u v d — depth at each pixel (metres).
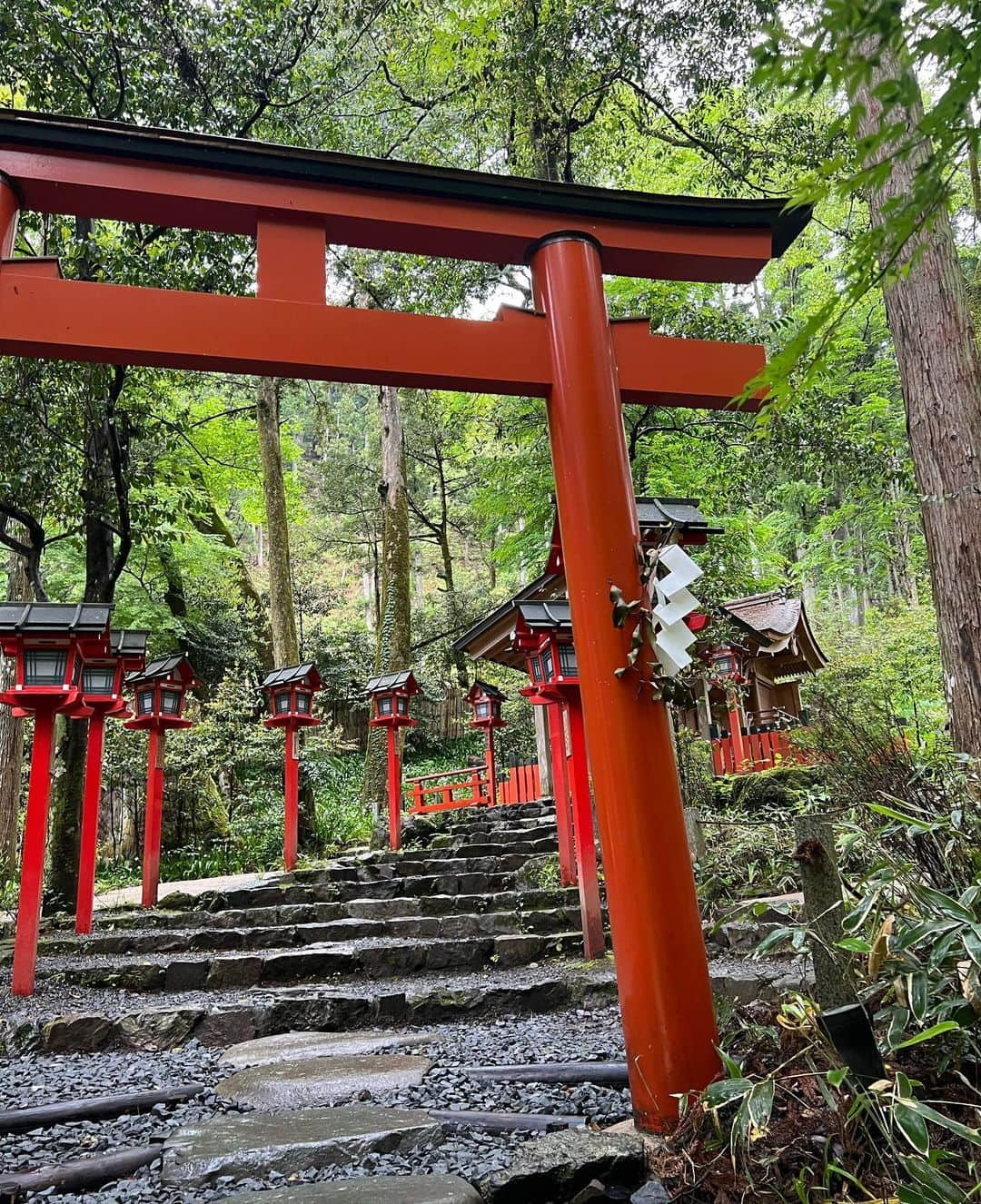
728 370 2.77
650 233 2.79
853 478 8.77
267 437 12.12
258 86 7.00
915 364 4.84
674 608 2.41
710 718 9.84
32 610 4.34
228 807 12.11
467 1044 3.29
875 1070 1.85
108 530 7.23
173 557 12.20
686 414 9.77
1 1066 3.25
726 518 9.82
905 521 16.84
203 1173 2.10
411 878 6.52
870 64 0.79
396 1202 1.81
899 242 0.90
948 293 4.77
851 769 3.43
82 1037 3.51
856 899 2.34
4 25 5.82
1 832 8.26
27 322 2.27
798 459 8.82
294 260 2.56
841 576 19.31
